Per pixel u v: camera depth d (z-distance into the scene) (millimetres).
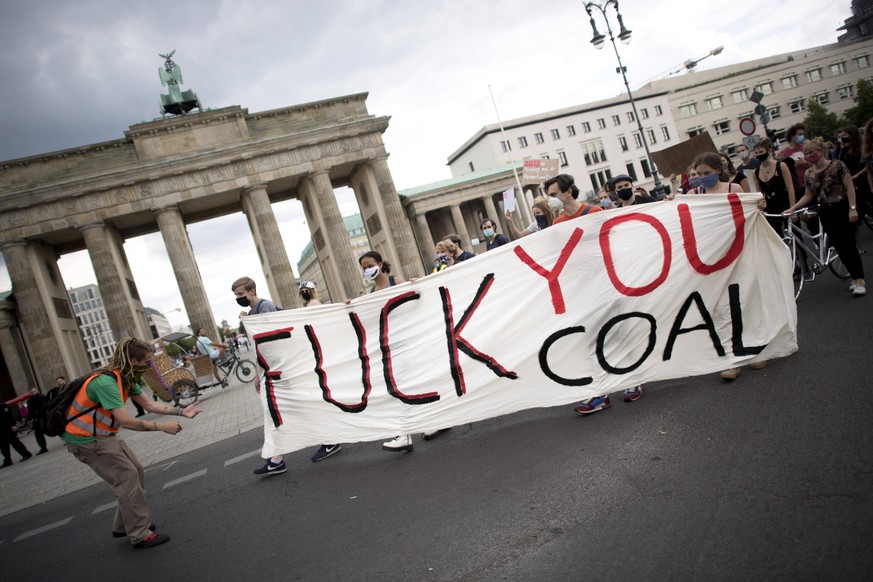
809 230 8820
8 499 10203
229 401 16375
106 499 8141
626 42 30422
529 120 75688
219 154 43219
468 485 4691
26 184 40438
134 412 20578
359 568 3754
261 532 4945
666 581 2730
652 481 3830
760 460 3682
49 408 5223
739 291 5414
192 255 48062
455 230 60875
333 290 55219
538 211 7309
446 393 6121
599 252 5770
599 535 3332
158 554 5105
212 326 43250
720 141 86938
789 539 2799
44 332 39594
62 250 47812
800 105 89812
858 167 10141
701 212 5492
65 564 5543
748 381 5242
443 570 3430
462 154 83062
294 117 47188
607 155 79938
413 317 6316
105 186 40719
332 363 6547
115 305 40750
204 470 8109
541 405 5848
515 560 3316
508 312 5996
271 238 44656
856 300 6980
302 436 6637
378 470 5863
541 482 4324
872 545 2586
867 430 3646
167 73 51562
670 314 5570
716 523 3113
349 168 51750
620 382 5605
